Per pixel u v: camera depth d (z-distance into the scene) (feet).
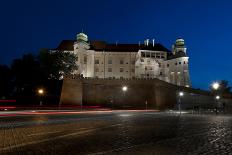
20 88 264.31
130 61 359.25
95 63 354.33
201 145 35.86
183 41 372.58
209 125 71.05
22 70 258.37
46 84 261.65
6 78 260.21
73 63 303.89
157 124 72.95
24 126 63.77
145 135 46.91
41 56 279.28
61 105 218.79
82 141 39.32
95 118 100.32
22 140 40.24
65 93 230.48
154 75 349.20
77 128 59.26
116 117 108.68
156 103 242.78
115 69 356.18
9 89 262.67
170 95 258.78
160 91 249.14
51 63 279.90
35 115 123.34
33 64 265.75
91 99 241.14
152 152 30.78
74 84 235.40
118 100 246.47
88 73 343.67
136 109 228.02
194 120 94.79
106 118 100.78
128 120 89.56
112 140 40.40
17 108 176.35
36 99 246.88
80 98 234.38
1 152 30.76
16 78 262.47
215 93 304.30
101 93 244.63
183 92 268.82
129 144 36.58
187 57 348.79
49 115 123.95
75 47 342.23
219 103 305.12
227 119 103.19
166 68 360.69
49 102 244.22
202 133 50.60
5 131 52.49
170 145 35.78
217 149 32.71
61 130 54.80
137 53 358.02
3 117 104.73
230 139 41.96
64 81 233.14
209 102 295.89
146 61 349.61
